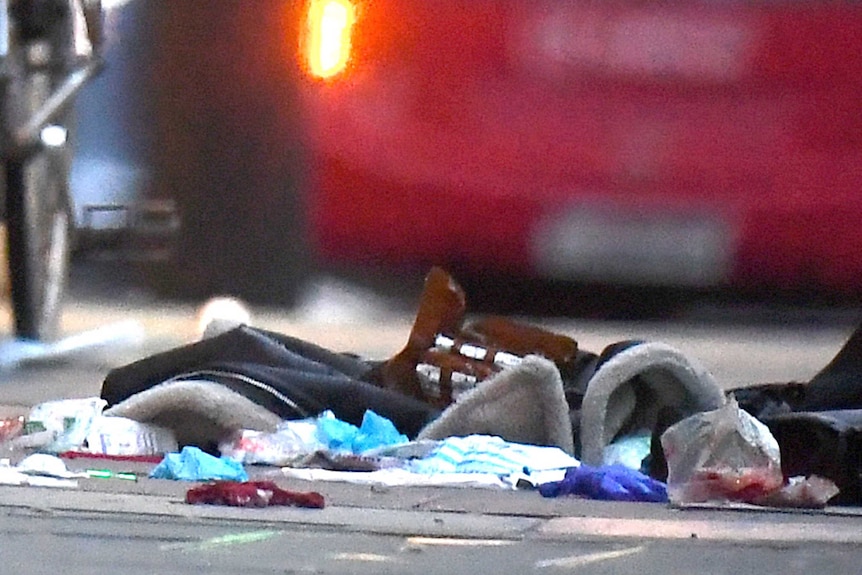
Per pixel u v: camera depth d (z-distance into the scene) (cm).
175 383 1727
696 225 3462
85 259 3006
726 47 3441
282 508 1412
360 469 1639
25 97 2598
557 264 3488
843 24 3438
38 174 2723
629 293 3650
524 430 1698
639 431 1733
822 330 3616
